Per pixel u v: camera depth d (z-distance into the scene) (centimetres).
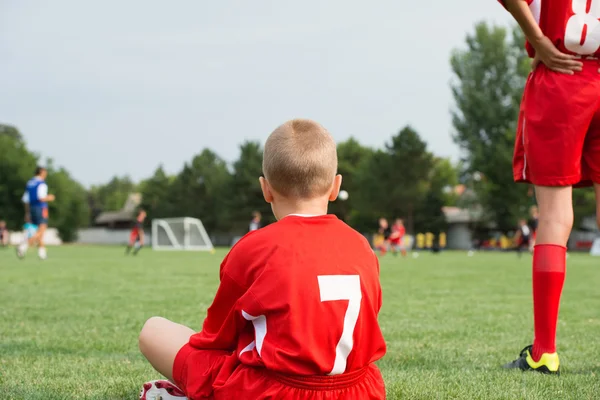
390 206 6988
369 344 218
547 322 374
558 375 365
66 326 571
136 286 1010
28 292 891
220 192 8275
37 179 2020
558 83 358
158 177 9331
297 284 208
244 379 214
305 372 206
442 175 8350
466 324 603
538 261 374
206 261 2045
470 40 5312
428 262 2250
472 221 7038
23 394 313
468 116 5241
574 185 388
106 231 9862
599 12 353
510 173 5184
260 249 217
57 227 8650
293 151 224
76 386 333
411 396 315
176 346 240
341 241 221
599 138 366
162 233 5475
